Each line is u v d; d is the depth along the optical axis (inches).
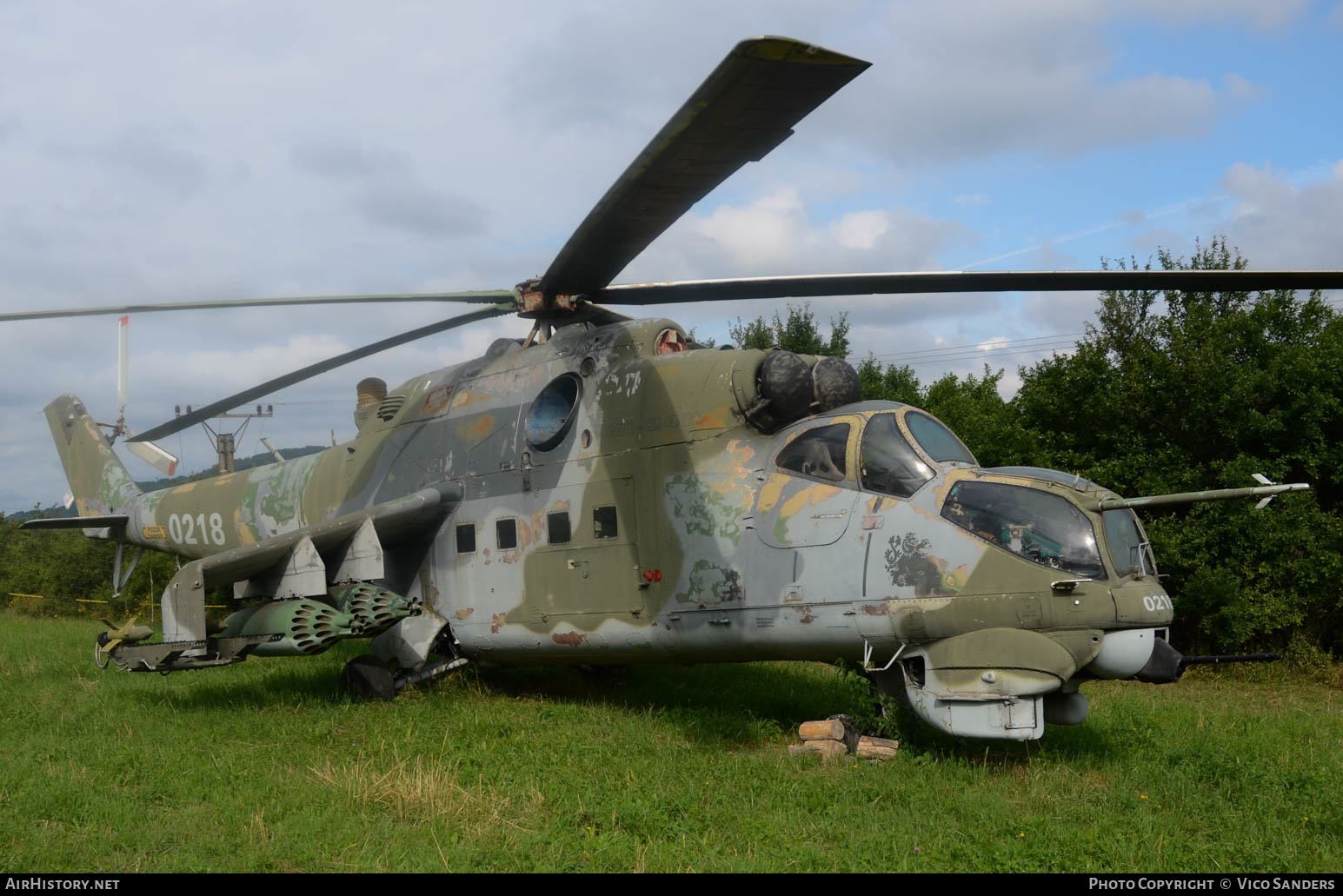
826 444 302.8
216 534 505.4
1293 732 339.0
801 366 315.9
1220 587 538.3
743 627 307.4
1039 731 259.8
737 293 324.8
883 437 295.3
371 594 370.9
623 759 275.6
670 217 261.3
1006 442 626.5
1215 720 353.1
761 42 165.9
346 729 317.7
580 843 205.0
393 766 266.4
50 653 502.6
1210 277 268.5
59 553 1173.1
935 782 253.6
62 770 263.7
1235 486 555.8
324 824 214.8
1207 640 582.6
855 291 310.0
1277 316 604.1
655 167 223.8
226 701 366.3
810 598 291.9
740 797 240.1
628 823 217.0
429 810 225.5
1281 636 573.6
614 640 341.1
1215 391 573.9
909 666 285.6
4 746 299.4
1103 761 279.1
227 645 368.8
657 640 329.7
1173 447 588.7
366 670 373.1
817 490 298.7
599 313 370.6
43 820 222.2
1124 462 593.0
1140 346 617.0
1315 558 542.6
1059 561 262.5
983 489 276.8
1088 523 265.6
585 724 322.7
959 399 754.2
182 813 227.0
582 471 353.7
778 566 299.6
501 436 383.2
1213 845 204.4
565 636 354.6
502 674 424.8
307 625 349.4
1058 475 279.1
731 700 379.2
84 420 610.2
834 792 244.1
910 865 192.5
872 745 288.0
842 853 199.9
